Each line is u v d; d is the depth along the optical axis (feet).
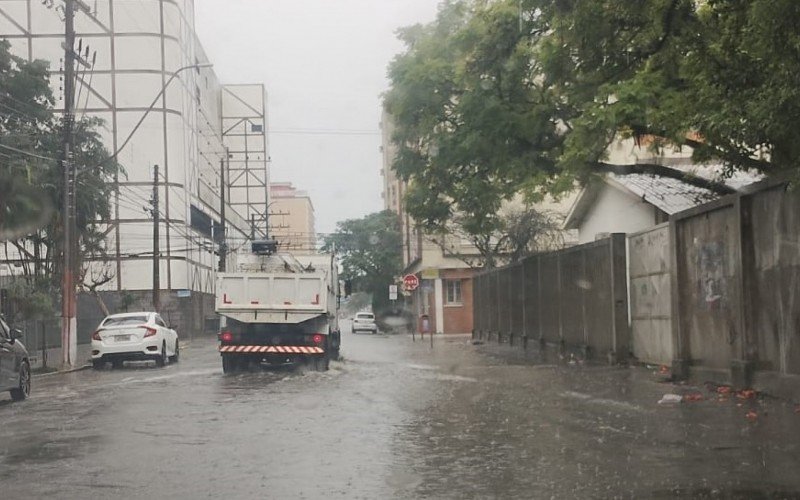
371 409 38.65
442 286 166.40
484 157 57.98
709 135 33.04
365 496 21.52
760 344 38.52
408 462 25.82
